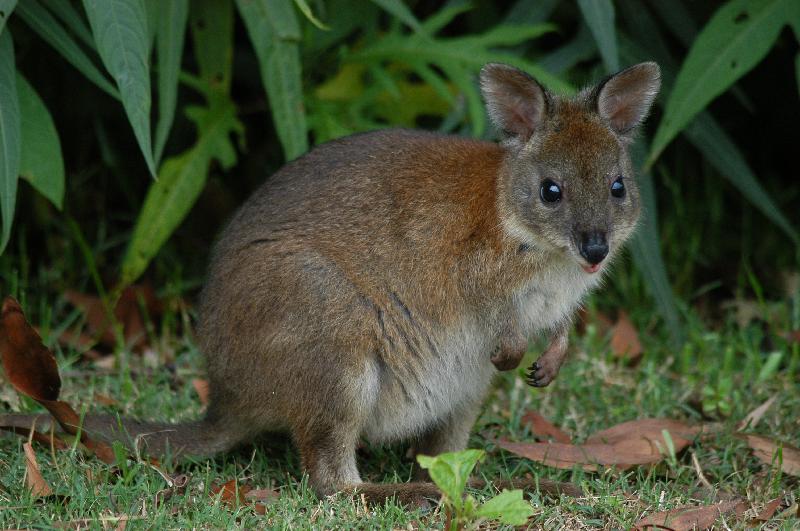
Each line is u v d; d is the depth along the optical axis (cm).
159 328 1250
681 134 1470
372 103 1299
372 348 880
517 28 1223
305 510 812
